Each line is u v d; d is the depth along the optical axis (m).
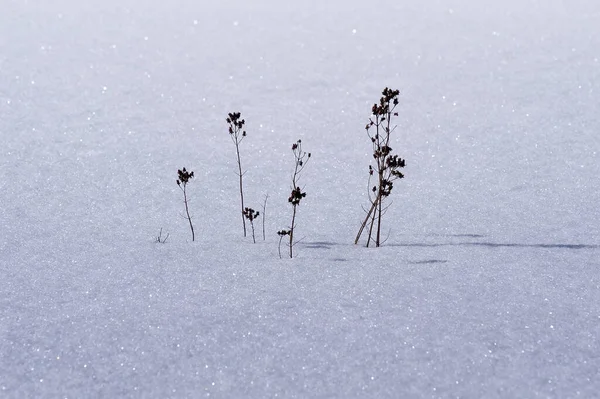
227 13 17.81
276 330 6.18
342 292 6.85
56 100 13.22
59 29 16.48
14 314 6.64
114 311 6.64
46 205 9.72
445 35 16.27
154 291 7.04
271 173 10.82
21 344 6.09
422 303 6.58
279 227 9.00
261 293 6.88
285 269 7.45
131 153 11.46
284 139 12.01
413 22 17.05
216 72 14.62
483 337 5.96
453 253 7.82
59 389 5.51
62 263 7.84
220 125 12.52
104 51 15.44
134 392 5.45
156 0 18.62
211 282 7.20
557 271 7.28
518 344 5.86
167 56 15.32
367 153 11.48
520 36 16.08
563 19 17.02
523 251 7.85
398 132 12.14
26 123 12.33
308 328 6.20
